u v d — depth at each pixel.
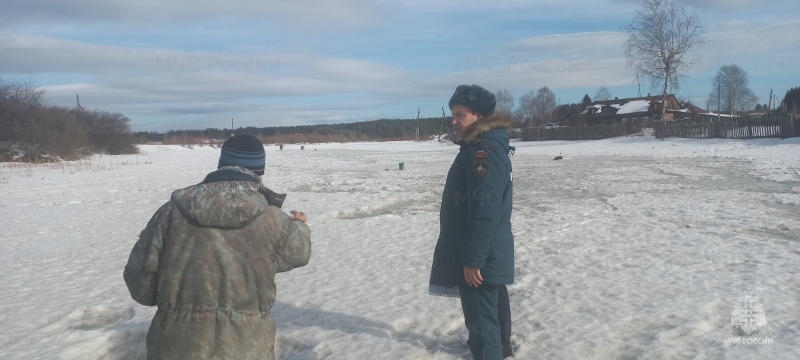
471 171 3.68
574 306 5.50
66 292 6.82
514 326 5.06
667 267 6.93
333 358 4.54
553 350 4.50
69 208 14.56
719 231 9.20
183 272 2.71
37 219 12.77
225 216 2.71
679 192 14.98
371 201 14.55
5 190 19.22
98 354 5.03
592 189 16.31
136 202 15.55
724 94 89.88
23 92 40.53
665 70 59.28
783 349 4.34
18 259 8.75
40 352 4.91
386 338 4.89
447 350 4.64
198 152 64.25
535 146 55.53
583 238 8.97
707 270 6.72
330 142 107.62
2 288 7.08
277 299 6.20
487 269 3.70
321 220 11.79
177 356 2.68
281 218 2.88
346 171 27.05
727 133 44.16
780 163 23.95
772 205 12.17
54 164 35.22
